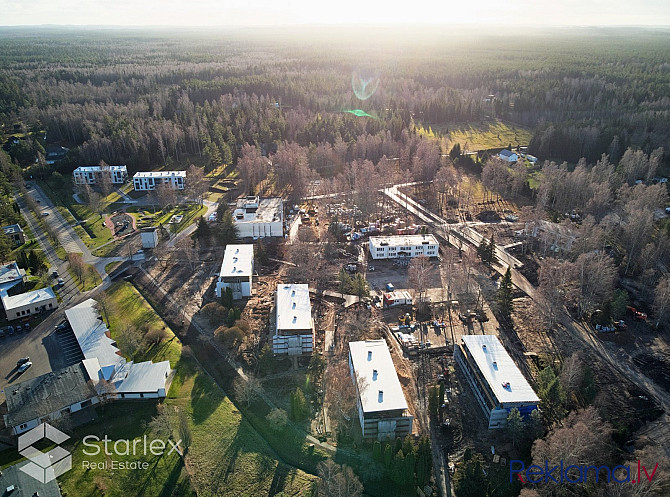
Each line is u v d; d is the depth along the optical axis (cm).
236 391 13350
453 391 13588
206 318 16738
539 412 11862
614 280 18125
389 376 12912
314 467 11438
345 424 12331
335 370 13750
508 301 16638
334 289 18612
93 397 12925
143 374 13612
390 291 18350
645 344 15400
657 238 19438
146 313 17125
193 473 11262
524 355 15038
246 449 11894
